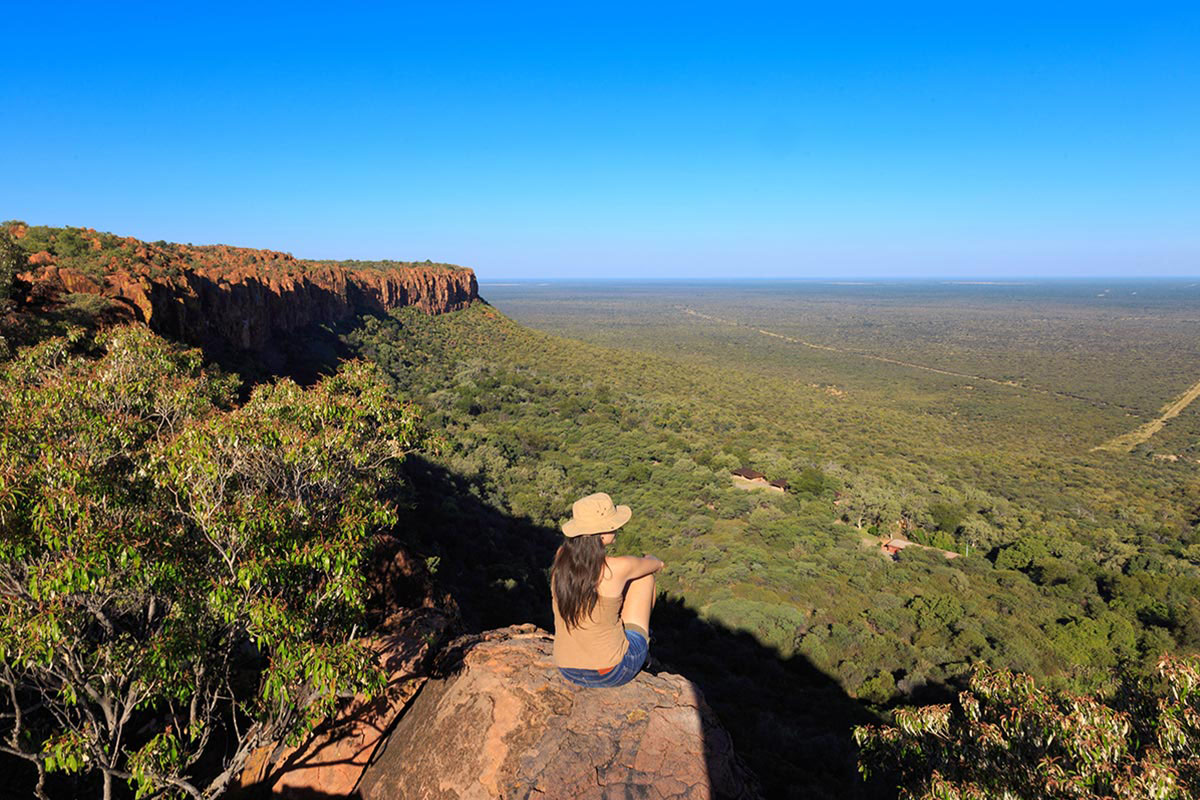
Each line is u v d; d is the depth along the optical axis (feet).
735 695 71.05
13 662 18.08
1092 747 20.49
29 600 18.44
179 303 109.81
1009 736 23.03
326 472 21.35
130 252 113.09
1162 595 115.65
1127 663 89.66
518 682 15.02
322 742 19.80
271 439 20.36
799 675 83.20
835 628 94.07
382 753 16.96
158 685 19.70
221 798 20.22
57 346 33.32
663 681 15.17
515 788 12.47
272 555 18.11
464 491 120.16
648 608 14.69
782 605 99.76
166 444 21.03
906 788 25.12
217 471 19.26
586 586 13.06
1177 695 22.18
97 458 20.80
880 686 79.20
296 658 17.51
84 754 18.72
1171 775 18.21
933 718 25.52
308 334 188.44
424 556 71.61
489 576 85.71
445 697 15.88
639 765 12.66
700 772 12.58
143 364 30.01
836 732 66.08
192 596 18.95
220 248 189.16
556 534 119.24
